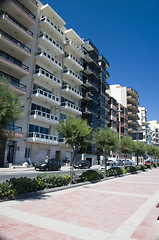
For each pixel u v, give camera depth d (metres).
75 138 12.71
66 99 35.34
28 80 27.41
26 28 28.05
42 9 30.69
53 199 8.12
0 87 8.29
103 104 47.00
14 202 7.26
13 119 8.29
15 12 25.36
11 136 8.43
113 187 12.19
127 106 65.94
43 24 29.83
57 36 32.97
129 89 66.62
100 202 7.92
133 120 67.88
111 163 27.08
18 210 6.28
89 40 42.88
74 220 5.52
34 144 27.73
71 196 8.92
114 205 7.51
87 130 13.09
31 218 5.54
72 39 38.25
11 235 4.28
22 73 25.77
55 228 4.84
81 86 40.38
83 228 4.93
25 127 26.31
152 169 35.25
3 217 5.51
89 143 13.75
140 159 68.94
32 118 26.59
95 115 41.84
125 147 23.94
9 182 8.02
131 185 13.37
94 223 5.35
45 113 28.48
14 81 25.36
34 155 27.69
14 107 8.23
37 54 29.12
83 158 36.97
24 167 23.59
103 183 14.02
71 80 36.50
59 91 33.41
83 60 42.47
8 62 23.44
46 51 31.28
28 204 7.09
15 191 7.82
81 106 39.97
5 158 23.34
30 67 27.94
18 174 17.86
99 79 47.06
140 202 8.19
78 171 25.05
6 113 7.92
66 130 13.12
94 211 6.55
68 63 36.41
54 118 30.33
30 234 4.39
